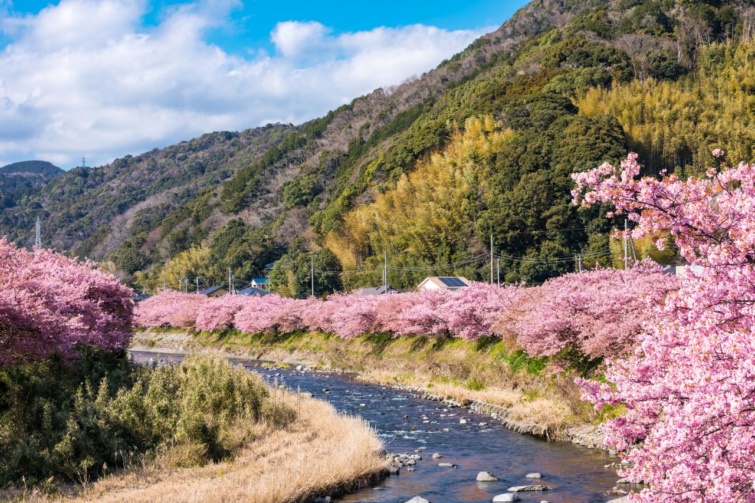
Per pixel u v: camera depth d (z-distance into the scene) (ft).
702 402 22.49
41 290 58.75
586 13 520.42
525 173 279.49
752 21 442.50
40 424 52.13
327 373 138.92
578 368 81.46
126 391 61.11
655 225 28.63
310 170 514.27
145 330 282.36
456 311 117.19
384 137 517.96
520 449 61.77
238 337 216.95
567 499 45.37
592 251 244.42
